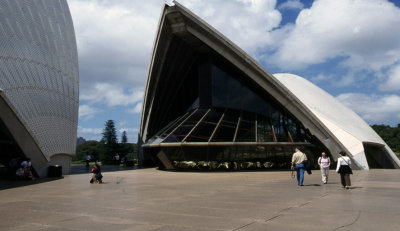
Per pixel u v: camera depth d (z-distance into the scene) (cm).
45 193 1159
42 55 2208
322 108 3616
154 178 1822
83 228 582
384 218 650
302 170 1358
